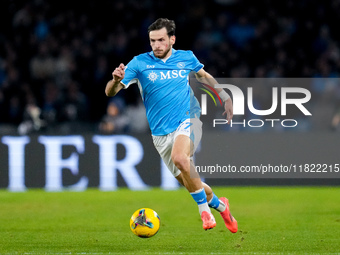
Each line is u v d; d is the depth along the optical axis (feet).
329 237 81.82
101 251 72.33
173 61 76.07
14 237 82.69
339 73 190.49
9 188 138.41
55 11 205.67
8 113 178.09
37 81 187.21
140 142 139.23
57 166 138.92
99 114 182.70
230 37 199.11
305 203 115.96
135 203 117.39
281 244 76.84
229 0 207.72
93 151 138.92
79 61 190.08
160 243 77.82
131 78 75.00
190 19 205.05
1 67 193.47
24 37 199.41
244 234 84.58
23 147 138.72
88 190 137.18
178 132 73.56
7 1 207.72
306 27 199.72
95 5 204.54
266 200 120.26
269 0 205.77
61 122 161.27
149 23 201.67
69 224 94.17
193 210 108.27
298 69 189.67
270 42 196.44
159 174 139.33
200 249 73.46
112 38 195.83
